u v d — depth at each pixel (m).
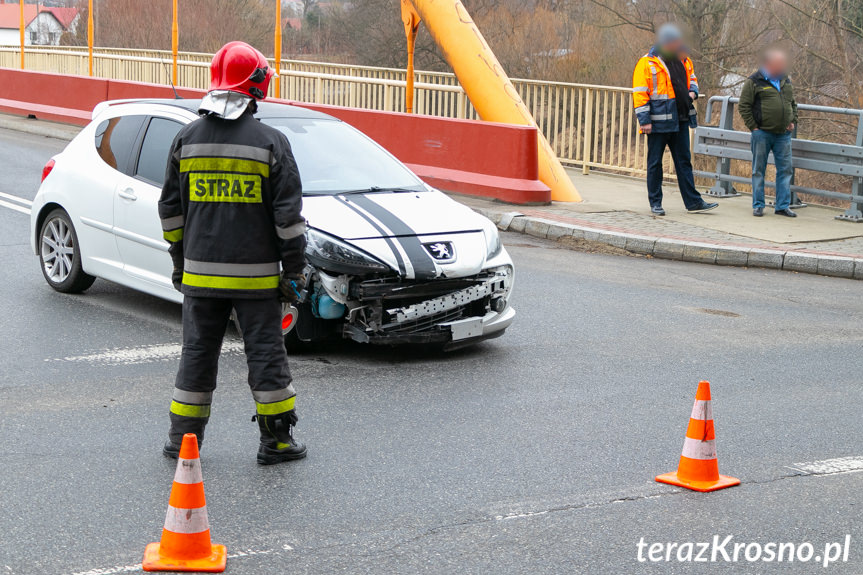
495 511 4.58
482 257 6.93
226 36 49.22
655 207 12.62
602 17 29.09
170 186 5.04
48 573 3.88
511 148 12.97
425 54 38.97
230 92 4.87
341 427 5.65
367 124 14.59
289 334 6.88
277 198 4.89
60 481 4.78
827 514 4.66
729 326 8.31
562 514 4.57
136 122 7.96
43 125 20.34
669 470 5.15
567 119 17.30
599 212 12.73
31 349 6.92
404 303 6.78
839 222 12.62
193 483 3.98
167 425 5.59
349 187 7.39
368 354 7.14
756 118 12.59
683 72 12.49
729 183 14.34
